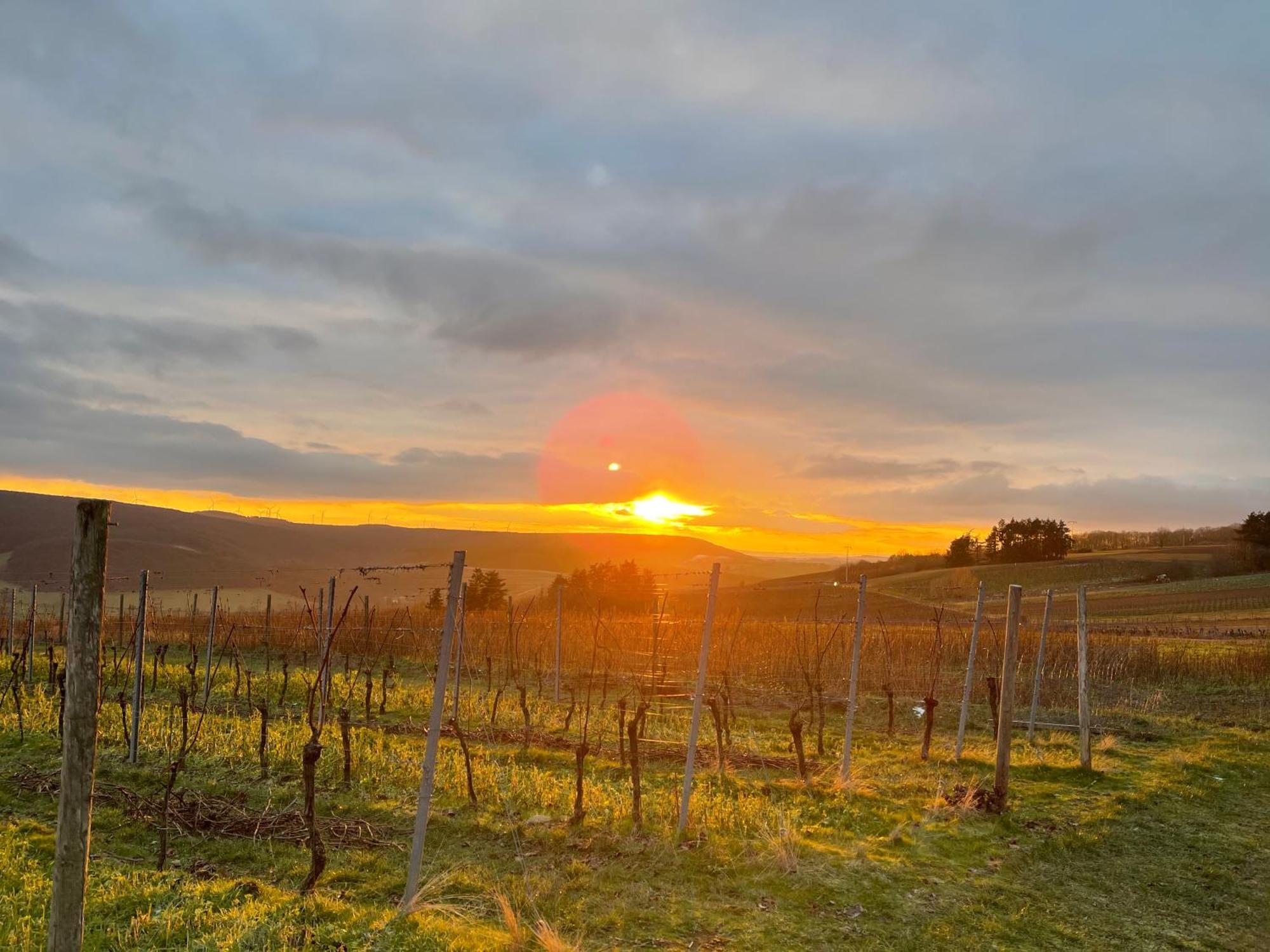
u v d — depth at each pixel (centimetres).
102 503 490
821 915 715
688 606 4547
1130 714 1859
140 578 1218
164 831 805
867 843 895
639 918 688
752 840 879
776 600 6397
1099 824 1025
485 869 792
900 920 717
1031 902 782
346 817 958
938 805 1046
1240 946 728
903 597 8938
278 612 3712
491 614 3186
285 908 659
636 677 2172
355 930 620
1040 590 9000
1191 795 1183
